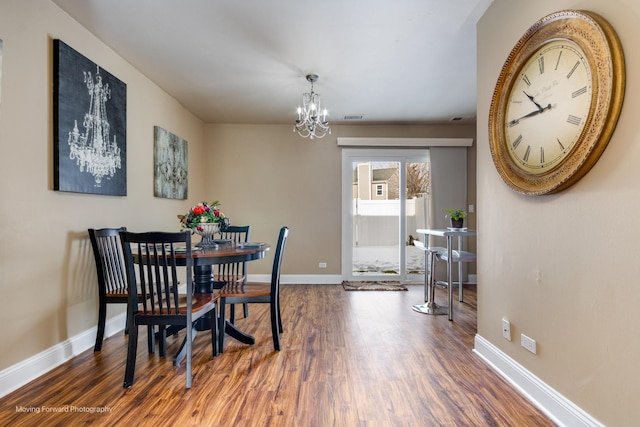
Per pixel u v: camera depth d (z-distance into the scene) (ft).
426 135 16.81
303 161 16.83
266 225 16.79
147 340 8.71
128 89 10.09
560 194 5.27
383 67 10.36
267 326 10.13
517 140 6.21
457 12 7.53
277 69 10.52
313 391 6.30
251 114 15.29
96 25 8.06
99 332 8.07
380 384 6.56
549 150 5.39
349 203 16.88
